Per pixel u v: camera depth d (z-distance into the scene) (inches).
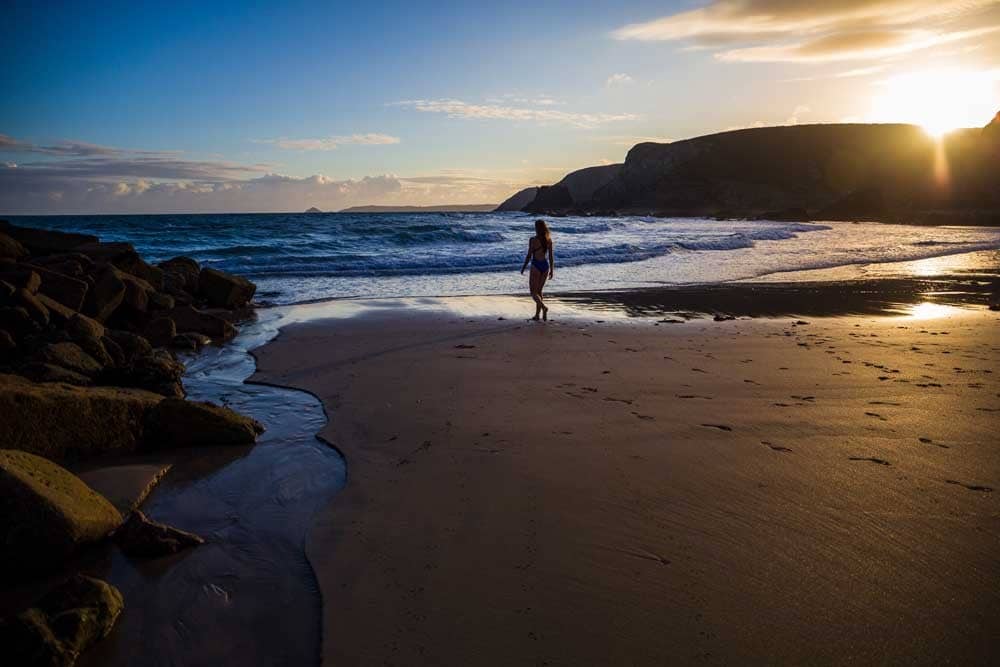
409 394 240.1
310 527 140.3
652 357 295.7
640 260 907.4
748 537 128.3
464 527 137.0
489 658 96.3
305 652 102.4
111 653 103.5
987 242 1293.1
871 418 199.5
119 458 188.2
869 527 130.8
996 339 334.6
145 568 129.0
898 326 382.6
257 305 526.3
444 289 613.6
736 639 97.7
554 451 177.3
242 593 119.5
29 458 145.3
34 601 120.2
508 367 278.4
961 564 116.2
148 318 430.0
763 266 818.8
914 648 94.3
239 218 2566.4
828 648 94.9
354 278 700.0
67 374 248.8
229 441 199.6
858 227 2069.4
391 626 105.2
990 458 166.1
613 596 110.3
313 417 223.3
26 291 340.5
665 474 159.9
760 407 213.0
